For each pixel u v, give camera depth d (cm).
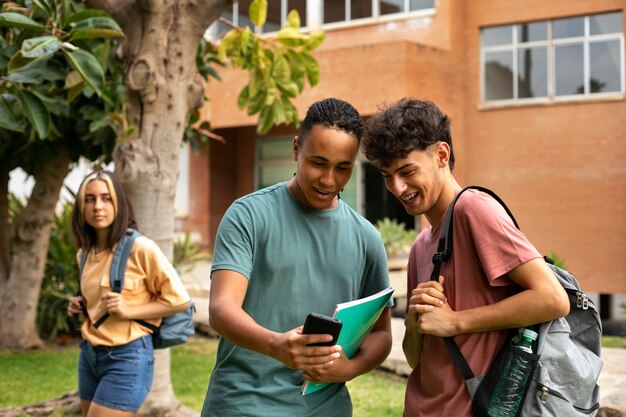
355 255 249
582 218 1464
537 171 1507
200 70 702
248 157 1889
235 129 1909
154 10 480
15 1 441
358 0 1641
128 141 495
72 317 382
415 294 226
